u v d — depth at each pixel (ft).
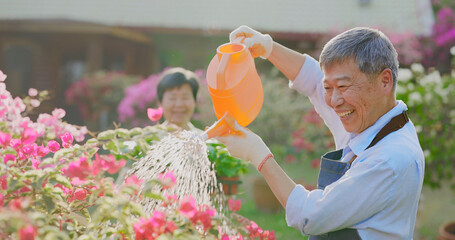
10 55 58.34
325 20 57.41
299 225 6.31
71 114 51.39
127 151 8.03
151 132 6.72
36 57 57.82
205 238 5.90
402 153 6.07
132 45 58.44
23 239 4.66
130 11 57.36
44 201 5.94
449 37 50.90
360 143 6.48
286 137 37.63
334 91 6.29
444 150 21.06
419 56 50.70
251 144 6.66
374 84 6.11
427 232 21.13
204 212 5.73
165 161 6.66
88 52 56.24
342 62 6.08
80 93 49.67
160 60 58.75
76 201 6.50
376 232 6.10
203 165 6.56
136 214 5.82
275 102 38.73
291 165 34.81
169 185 5.71
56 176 6.16
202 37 57.47
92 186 6.46
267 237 7.39
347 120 6.49
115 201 5.54
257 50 8.19
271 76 46.39
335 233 6.38
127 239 5.75
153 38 57.72
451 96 21.44
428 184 21.48
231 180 10.10
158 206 6.20
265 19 57.41
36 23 53.01
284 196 6.45
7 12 55.57
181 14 57.47
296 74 8.50
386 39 6.23
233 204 7.57
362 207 5.94
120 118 42.14
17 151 6.82
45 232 4.98
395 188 5.98
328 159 6.87
